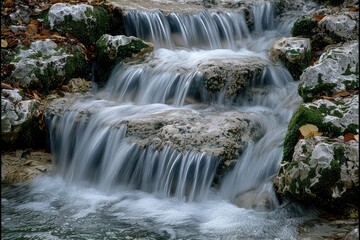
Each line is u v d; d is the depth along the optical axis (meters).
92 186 5.10
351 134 4.19
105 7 7.00
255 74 5.80
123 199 4.71
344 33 6.42
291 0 7.98
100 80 6.54
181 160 4.64
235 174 4.70
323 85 5.02
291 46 6.17
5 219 4.29
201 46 7.20
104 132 5.21
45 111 5.66
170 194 4.66
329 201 4.07
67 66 6.20
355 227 3.89
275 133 5.03
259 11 7.77
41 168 5.30
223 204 4.47
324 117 4.39
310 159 4.05
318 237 3.78
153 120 5.08
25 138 5.57
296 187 4.09
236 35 7.52
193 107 5.58
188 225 4.13
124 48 6.36
